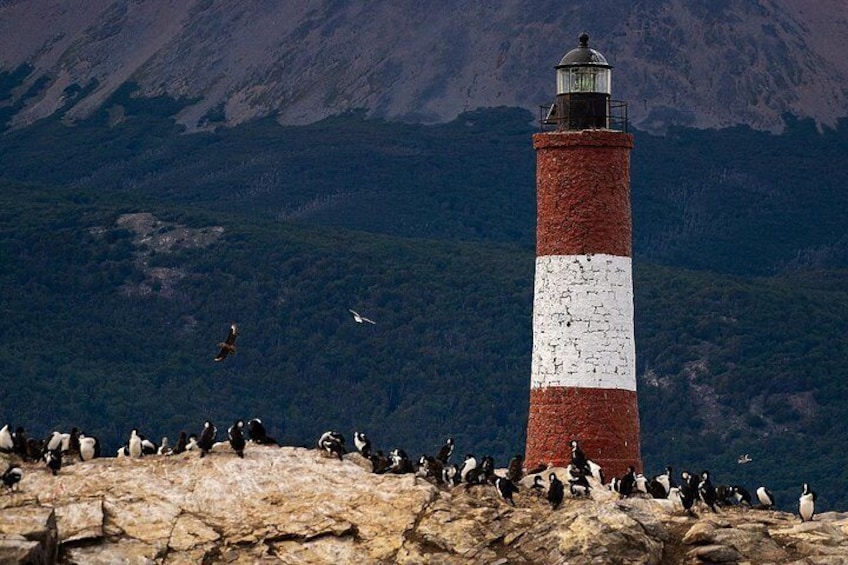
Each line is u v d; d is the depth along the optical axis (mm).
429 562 192000
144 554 190000
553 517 197250
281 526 196125
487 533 195875
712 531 192375
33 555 172875
